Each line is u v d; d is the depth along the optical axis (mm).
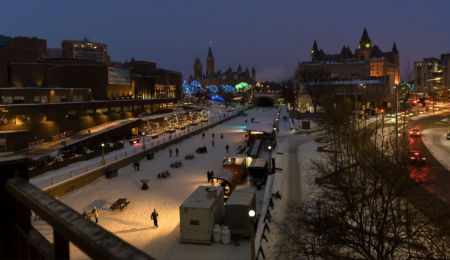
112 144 63812
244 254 24125
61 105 69938
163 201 37656
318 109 122000
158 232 29125
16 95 72625
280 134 80125
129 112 100438
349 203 19047
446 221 19812
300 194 32625
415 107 134625
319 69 145500
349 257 17797
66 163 48969
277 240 23172
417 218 20422
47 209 2490
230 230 26656
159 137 82562
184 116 110750
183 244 26375
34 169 42562
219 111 173000
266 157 53625
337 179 21344
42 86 93000
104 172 48969
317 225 18766
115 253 1813
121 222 31641
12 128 62562
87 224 2229
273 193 31750
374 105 112438
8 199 3266
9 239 3285
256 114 169125
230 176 38000
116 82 103750
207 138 88188
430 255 16359
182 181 45938
